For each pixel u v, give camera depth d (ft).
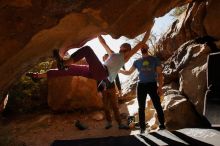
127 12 14.24
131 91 33.88
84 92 31.48
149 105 27.20
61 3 12.01
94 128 25.53
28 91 32.83
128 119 25.34
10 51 11.93
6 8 11.24
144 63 20.45
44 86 33.65
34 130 26.23
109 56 19.63
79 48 17.19
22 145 21.67
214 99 18.16
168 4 17.13
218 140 16.24
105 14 13.25
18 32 11.73
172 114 22.26
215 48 24.79
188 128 20.27
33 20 11.84
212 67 18.40
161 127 20.44
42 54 14.40
